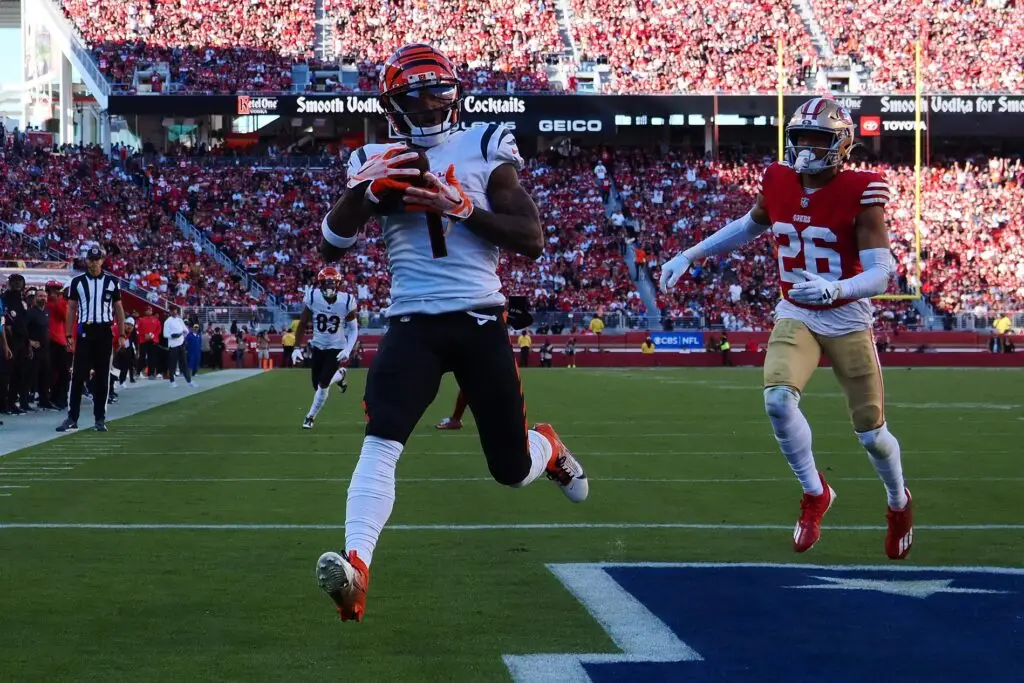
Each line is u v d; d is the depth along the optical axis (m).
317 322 15.30
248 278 44.28
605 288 45.53
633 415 18.09
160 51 51.94
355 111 49.53
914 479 10.15
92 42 52.28
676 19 53.28
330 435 14.53
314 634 4.81
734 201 49.78
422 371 4.75
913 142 53.38
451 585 5.73
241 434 14.66
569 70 52.38
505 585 5.72
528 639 4.71
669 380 30.75
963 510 8.31
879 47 52.28
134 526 7.54
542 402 21.34
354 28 53.09
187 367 27.52
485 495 9.00
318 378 15.38
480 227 4.70
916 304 45.53
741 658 4.41
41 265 33.66
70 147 47.62
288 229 46.75
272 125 54.59
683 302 45.16
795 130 6.21
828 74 51.66
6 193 42.53
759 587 5.66
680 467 11.07
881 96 50.00
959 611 5.16
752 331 43.81
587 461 11.59
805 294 5.89
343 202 4.84
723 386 27.30
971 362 42.53
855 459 11.76
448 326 4.79
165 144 54.66
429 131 4.91
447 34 53.03
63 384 19.09
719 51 52.47
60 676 4.21
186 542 6.94
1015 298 45.62
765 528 7.46
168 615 5.14
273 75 51.16
